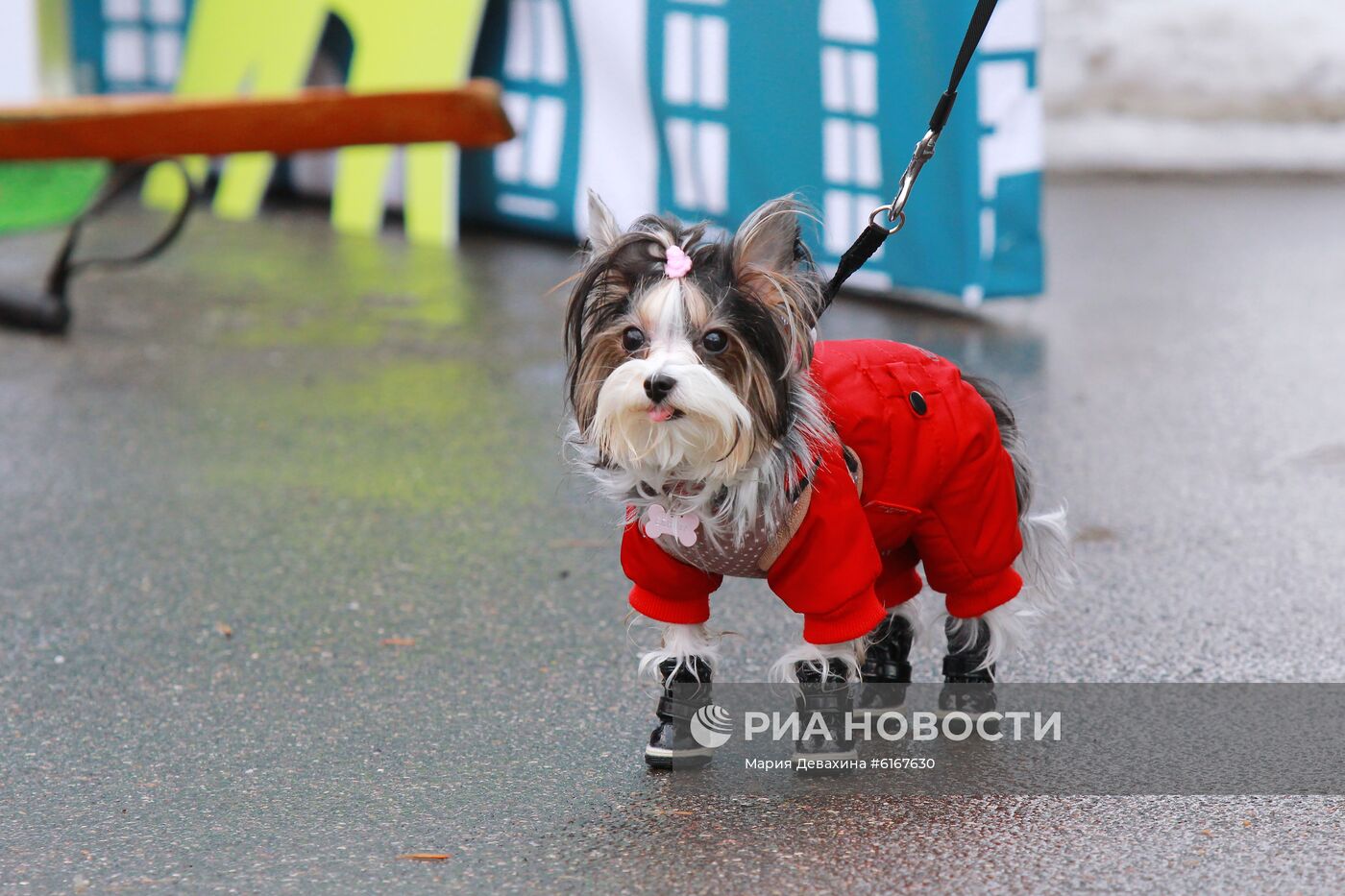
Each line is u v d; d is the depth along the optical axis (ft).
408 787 10.09
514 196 29.32
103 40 34.19
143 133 22.53
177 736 10.94
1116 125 40.22
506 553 14.58
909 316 23.75
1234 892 8.61
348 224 30.58
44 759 10.59
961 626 10.71
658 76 25.81
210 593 13.64
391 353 21.89
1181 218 32.04
